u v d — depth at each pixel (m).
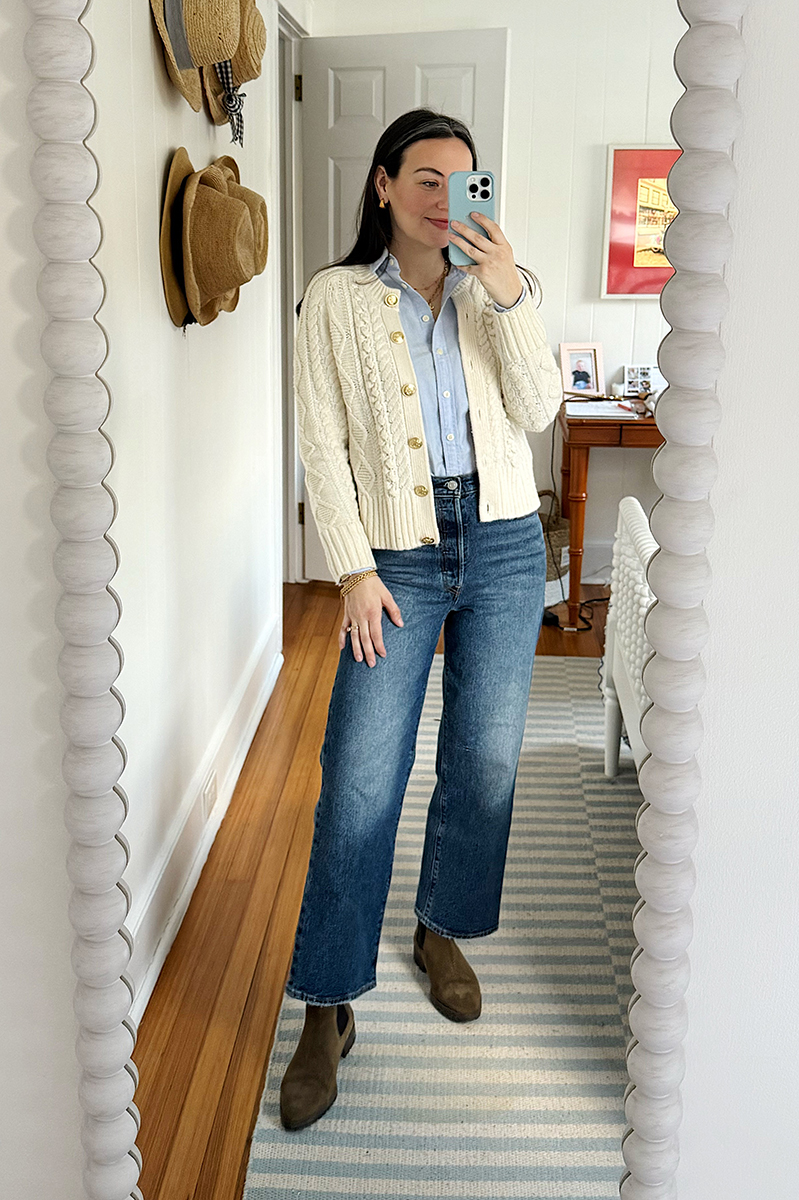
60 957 1.40
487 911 2.00
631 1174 1.40
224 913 2.37
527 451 1.82
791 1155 1.39
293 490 4.66
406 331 1.69
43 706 1.32
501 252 1.60
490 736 1.85
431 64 4.12
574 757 3.13
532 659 1.86
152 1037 1.98
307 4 4.22
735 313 1.14
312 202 4.33
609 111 4.42
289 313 4.45
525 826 2.72
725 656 1.23
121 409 1.84
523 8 4.35
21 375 1.22
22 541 1.27
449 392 1.71
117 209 1.77
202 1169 1.70
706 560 1.19
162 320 2.13
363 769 1.75
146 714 2.06
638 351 4.63
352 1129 1.77
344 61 4.17
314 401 1.72
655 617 1.20
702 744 1.26
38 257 1.19
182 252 2.16
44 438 1.24
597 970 2.17
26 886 1.38
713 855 1.29
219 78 2.39
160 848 2.21
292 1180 1.67
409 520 1.71
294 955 1.83
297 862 2.59
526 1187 1.65
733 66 1.06
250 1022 2.03
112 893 1.35
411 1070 1.89
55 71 1.13
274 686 3.66
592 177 4.49
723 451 1.17
